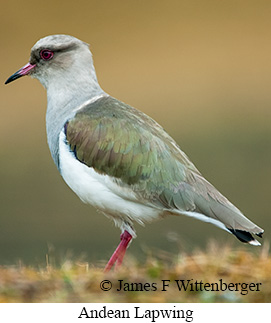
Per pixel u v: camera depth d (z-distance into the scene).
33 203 18.86
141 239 15.96
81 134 10.21
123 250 10.42
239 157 20.75
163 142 10.13
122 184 9.98
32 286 9.03
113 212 10.31
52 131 10.77
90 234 16.66
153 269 9.38
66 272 9.52
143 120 10.32
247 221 9.78
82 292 8.84
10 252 15.77
